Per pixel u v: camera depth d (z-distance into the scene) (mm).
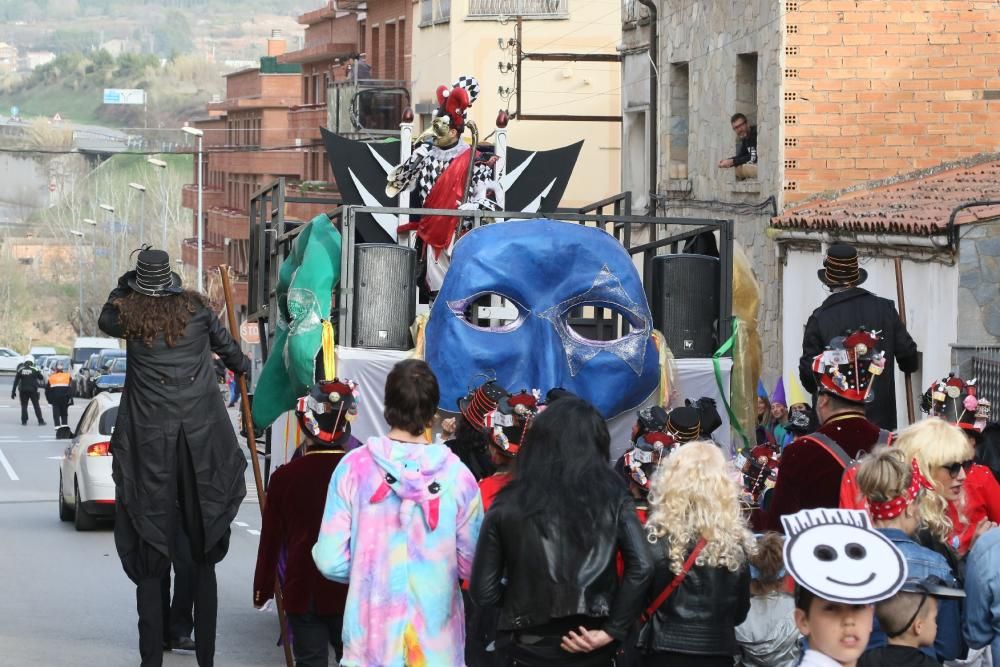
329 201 20844
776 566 10391
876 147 31281
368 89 71812
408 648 10156
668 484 9836
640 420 11664
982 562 9836
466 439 13203
